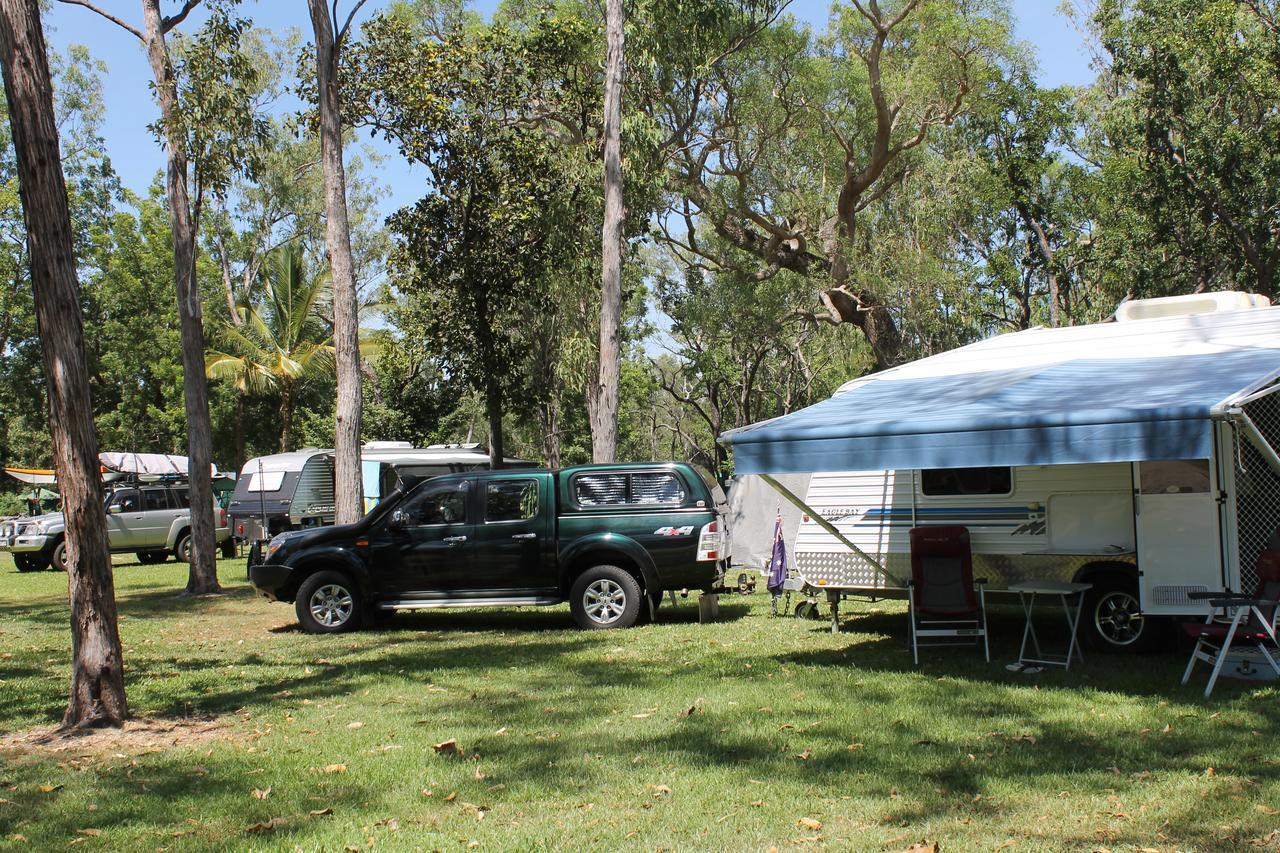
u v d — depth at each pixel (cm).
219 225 4031
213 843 450
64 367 675
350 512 1480
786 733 617
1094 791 488
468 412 4159
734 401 4750
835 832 443
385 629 1153
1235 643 759
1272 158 2406
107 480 2697
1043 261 2912
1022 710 659
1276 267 2566
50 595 1673
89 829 474
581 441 4419
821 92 2669
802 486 1313
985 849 416
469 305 2200
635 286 3475
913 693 721
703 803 487
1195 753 545
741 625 1103
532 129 2198
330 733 653
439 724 669
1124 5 2534
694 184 2761
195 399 1583
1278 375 678
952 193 2538
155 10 1544
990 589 907
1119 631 860
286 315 3516
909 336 2669
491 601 1112
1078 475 884
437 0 2759
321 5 1495
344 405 1498
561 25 2070
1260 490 793
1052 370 828
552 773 544
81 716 684
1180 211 2547
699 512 1101
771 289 3033
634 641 1005
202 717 714
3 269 3466
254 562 1656
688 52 1988
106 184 3784
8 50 655
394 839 448
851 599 1348
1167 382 704
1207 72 2384
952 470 948
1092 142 2986
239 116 1577
